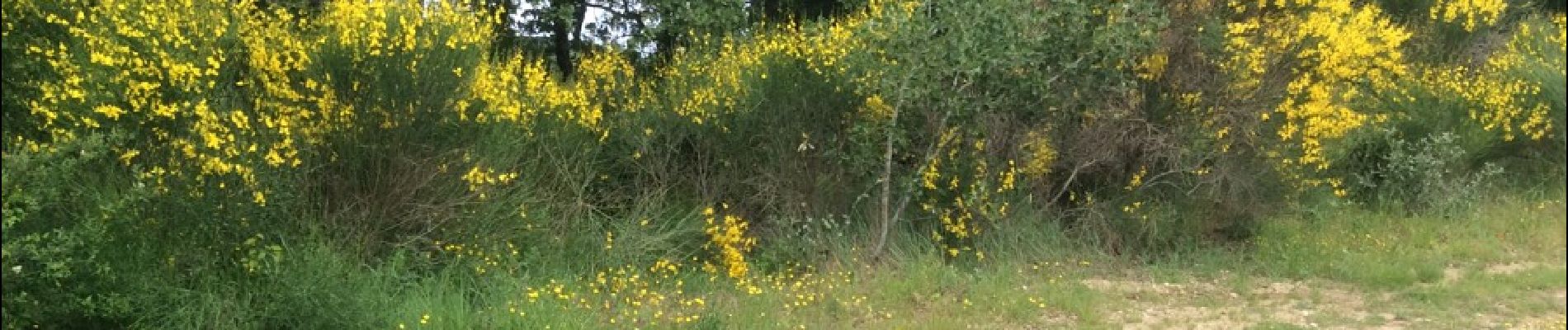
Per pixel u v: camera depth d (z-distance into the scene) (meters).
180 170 4.96
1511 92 10.79
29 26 4.73
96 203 4.77
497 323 5.43
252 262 5.08
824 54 7.60
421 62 5.83
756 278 7.12
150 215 4.89
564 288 6.22
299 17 6.67
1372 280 7.68
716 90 7.62
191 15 5.32
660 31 8.97
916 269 7.32
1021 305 6.66
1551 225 9.48
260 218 5.20
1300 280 7.85
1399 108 10.59
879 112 7.55
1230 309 6.87
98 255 4.71
